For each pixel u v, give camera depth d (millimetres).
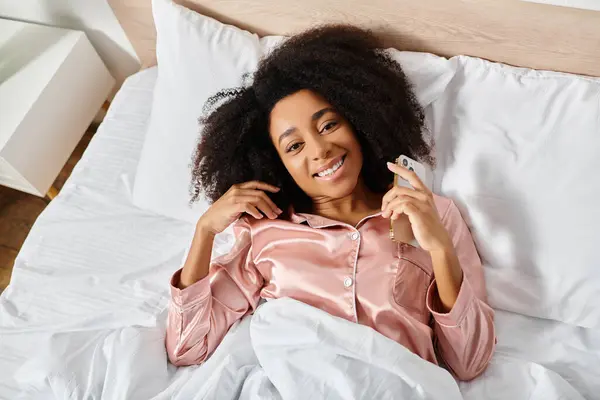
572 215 1042
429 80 1163
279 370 968
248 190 1046
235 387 1015
